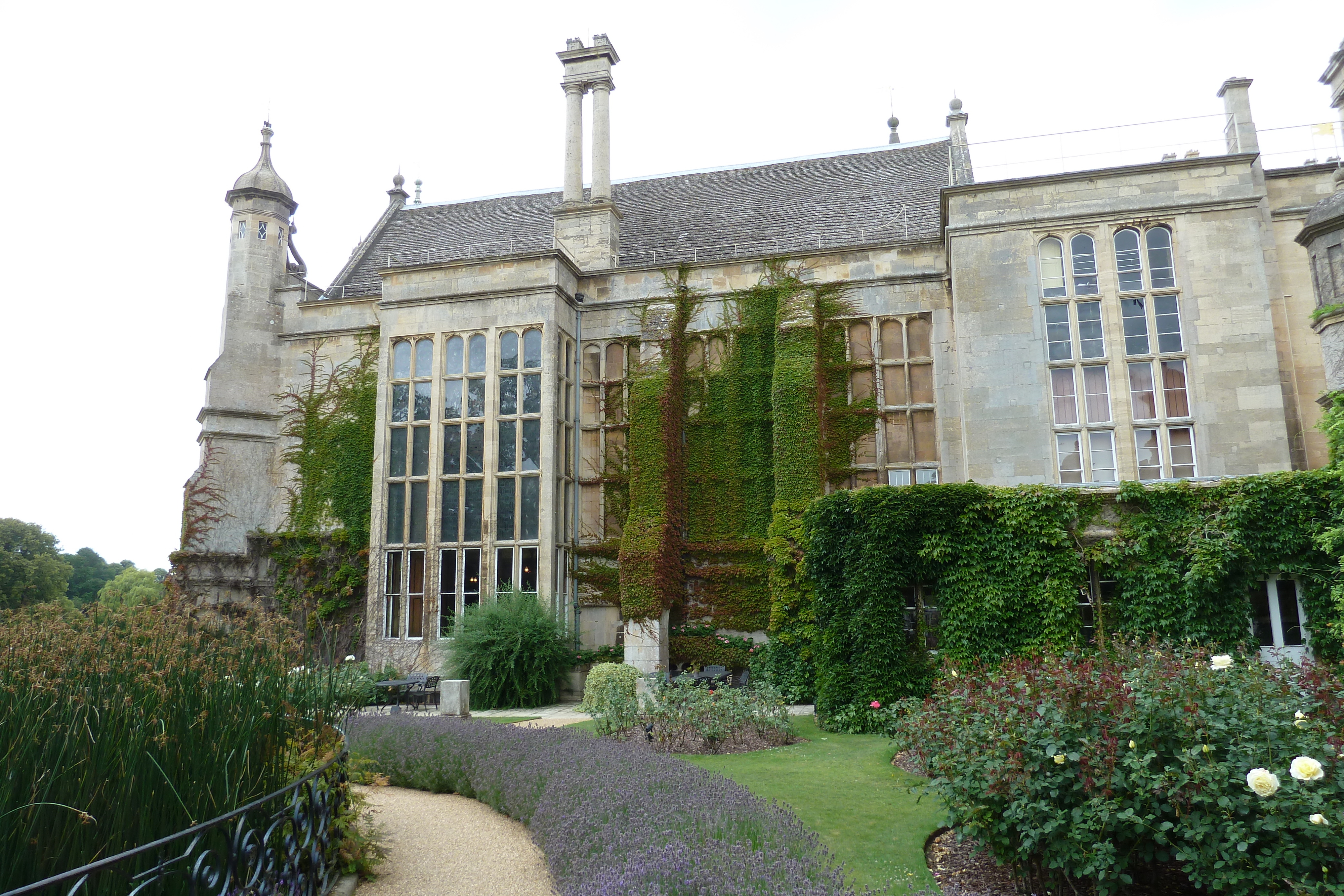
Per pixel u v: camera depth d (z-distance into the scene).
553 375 21.88
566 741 10.88
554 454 21.58
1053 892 6.37
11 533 47.47
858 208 24.53
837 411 21.05
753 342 21.98
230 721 5.95
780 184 26.77
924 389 20.98
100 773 4.86
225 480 24.61
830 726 14.47
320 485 24.53
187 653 6.70
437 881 7.36
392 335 23.06
